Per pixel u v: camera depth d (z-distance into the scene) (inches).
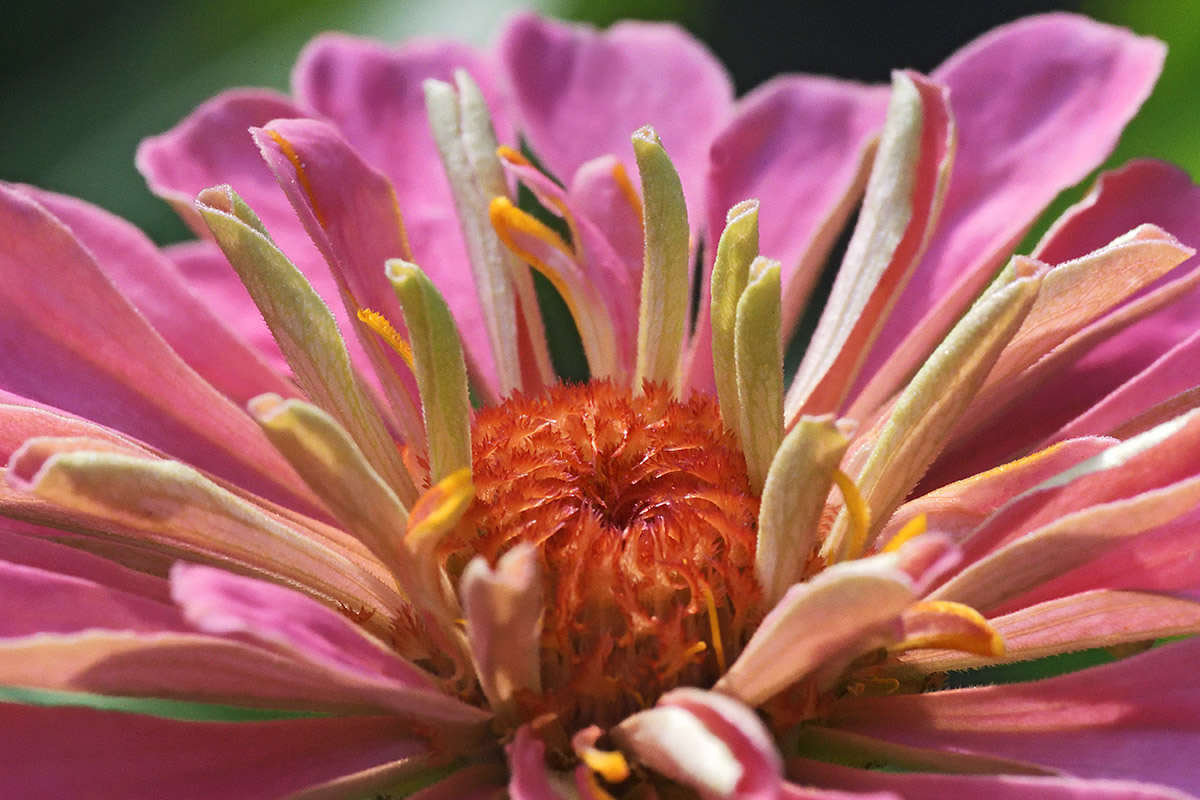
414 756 8.0
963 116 9.3
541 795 7.6
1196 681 7.9
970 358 8.0
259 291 8.0
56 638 7.3
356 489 7.8
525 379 9.0
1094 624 8.0
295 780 7.9
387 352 8.7
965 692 8.1
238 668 7.6
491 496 8.1
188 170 9.3
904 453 8.1
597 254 8.9
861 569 7.4
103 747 7.7
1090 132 9.1
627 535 8.0
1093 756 7.9
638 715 7.7
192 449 8.6
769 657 7.7
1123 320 8.6
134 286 9.0
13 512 8.0
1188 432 7.8
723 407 8.3
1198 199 9.0
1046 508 8.0
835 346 8.7
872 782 7.8
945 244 9.2
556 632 7.9
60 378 8.5
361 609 8.2
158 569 8.2
